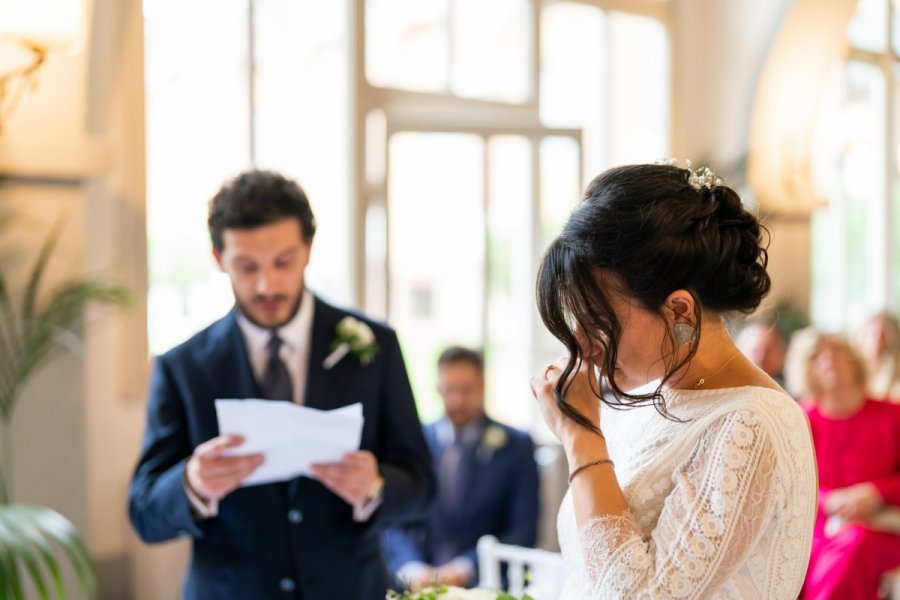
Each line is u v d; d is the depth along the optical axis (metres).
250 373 2.14
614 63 5.52
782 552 1.36
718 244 1.34
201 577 2.12
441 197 4.70
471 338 4.79
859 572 3.91
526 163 4.94
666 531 1.34
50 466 3.19
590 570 1.35
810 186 5.98
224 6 4.02
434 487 2.25
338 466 2.00
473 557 3.64
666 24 5.75
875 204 7.31
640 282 1.32
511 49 5.02
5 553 2.47
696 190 1.38
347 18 4.40
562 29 5.25
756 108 5.77
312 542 2.09
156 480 2.09
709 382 1.43
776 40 5.66
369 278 4.52
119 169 3.68
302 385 2.19
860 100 7.22
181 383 2.14
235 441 1.92
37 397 3.17
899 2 7.42
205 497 2.02
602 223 1.34
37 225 3.14
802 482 1.36
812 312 6.69
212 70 3.99
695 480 1.35
